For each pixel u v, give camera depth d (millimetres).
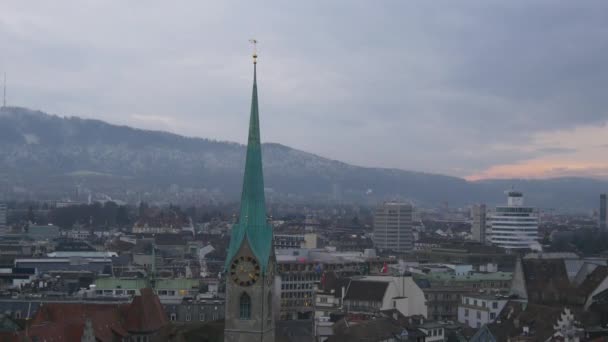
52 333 184000
